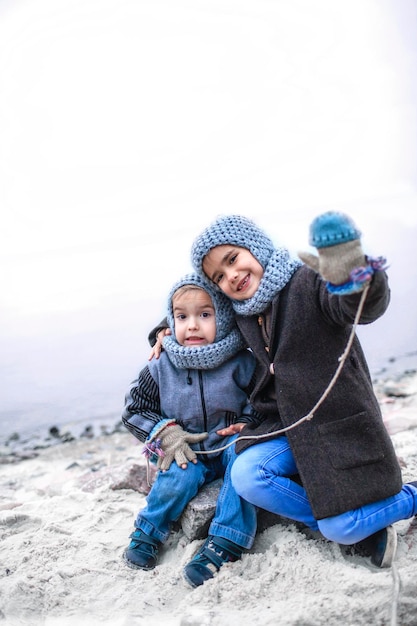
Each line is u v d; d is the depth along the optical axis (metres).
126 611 2.22
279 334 2.35
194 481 2.51
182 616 2.12
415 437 3.33
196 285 2.54
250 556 2.37
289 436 2.30
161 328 2.77
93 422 4.58
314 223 1.91
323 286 2.23
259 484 2.31
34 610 2.25
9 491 3.47
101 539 2.64
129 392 2.66
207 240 2.39
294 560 2.27
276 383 2.34
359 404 2.27
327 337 2.29
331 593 2.11
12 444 4.32
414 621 1.97
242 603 2.16
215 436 2.60
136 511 2.85
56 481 3.55
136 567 2.43
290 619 2.00
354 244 1.90
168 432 2.56
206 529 2.51
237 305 2.44
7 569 2.45
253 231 2.41
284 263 2.38
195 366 2.57
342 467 2.23
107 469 3.41
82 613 2.23
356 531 2.20
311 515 2.35
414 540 2.36
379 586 2.08
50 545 2.57
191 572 2.31
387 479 2.24
